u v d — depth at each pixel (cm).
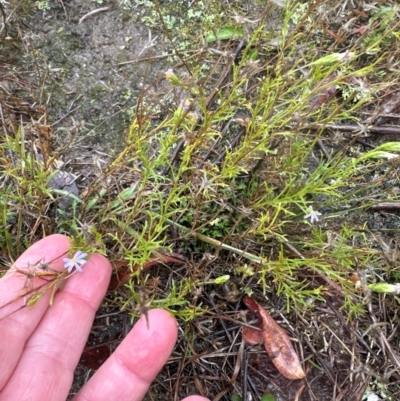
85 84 18
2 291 14
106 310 17
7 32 18
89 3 19
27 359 14
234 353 17
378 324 15
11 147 14
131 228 16
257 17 19
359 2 17
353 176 19
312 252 16
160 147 18
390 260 15
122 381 14
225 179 17
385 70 19
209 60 19
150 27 19
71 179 17
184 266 17
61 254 14
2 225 16
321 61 12
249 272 16
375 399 18
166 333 14
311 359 18
